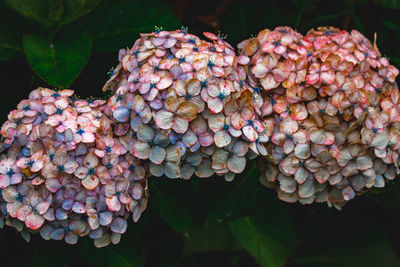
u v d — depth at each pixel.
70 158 1.22
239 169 1.25
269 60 1.29
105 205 1.23
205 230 1.55
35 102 1.26
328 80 1.27
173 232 1.52
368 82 1.30
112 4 1.37
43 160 1.23
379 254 1.52
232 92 1.25
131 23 1.38
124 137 1.25
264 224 1.46
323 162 1.27
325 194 1.30
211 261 1.58
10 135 1.24
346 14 1.45
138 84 1.24
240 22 1.48
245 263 1.60
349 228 1.54
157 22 1.38
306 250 1.54
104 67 1.39
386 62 1.31
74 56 1.32
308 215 1.55
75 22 1.36
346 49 1.31
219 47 1.28
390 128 1.29
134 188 1.25
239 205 1.37
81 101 1.28
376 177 1.29
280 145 1.28
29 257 1.33
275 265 1.47
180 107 1.22
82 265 1.37
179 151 1.23
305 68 1.28
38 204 1.22
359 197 1.45
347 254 1.53
